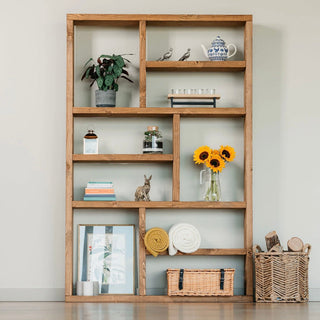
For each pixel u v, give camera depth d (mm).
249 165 4941
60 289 5039
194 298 4852
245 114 4961
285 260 4797
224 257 5074
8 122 5102
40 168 5090
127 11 5156
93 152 4934
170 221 5090
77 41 5137
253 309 4441
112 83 4973
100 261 5016
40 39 5129
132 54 5156
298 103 5180
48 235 5066
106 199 4895
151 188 5117
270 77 5188
